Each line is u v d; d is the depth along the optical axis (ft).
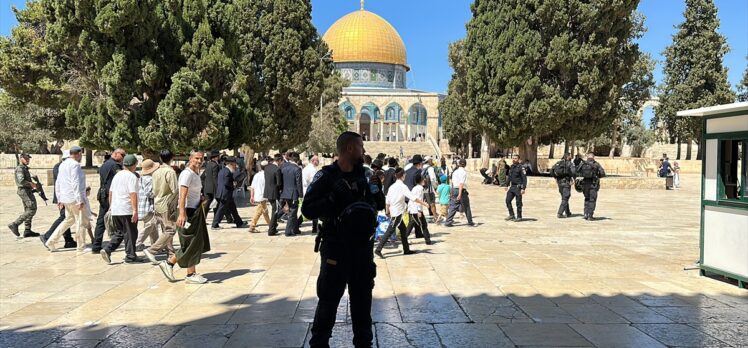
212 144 68.59
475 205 67.97
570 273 27.22
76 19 62.49
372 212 14.80
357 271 14.73
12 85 86.63
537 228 46.01
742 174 23.91
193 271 24.89
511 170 51.67
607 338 17.11
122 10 59.57
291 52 93.91
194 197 25.23
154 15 64.64
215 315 19.65
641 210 62.85
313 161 45.21
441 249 34.81
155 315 19.69
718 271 25.23
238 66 77.87
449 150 241.76
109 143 68.18
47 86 82.64
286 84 94.27
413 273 27.09
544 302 21.53
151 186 31.40
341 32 295.07
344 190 14.55
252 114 80.48
